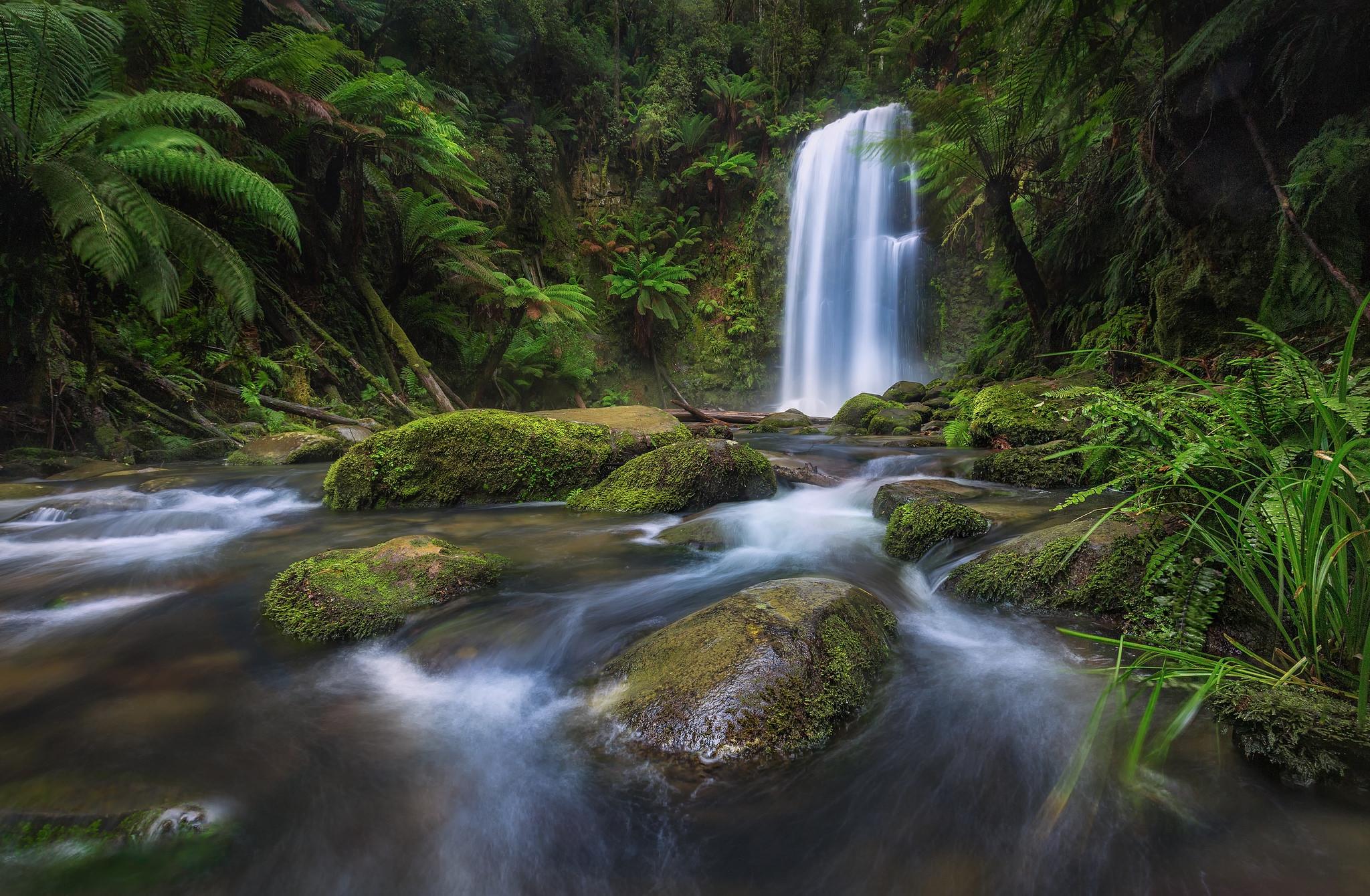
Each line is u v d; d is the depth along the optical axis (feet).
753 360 77.30
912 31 19.53
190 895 3.99
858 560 10.83
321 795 4.93
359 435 28.99
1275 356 7.12
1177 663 6.15
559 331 55.01
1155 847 4.05
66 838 4.34
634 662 6.51
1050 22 16.98
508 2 59.98
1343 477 5.37
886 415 35.32
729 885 4.06
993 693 6.16
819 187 76.13
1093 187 28.40
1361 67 14.55
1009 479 15.98
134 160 22.68
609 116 74.64
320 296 38.91
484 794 4.99
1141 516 7.80
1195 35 15.42
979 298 69.72
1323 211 14.55
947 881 3.96
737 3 87.10
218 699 6.40
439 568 9.11
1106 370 22.61
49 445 21.22
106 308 26.73
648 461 15.88
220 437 25.41
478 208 54.13
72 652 7.43
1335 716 4.51
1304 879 3.69
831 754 5.34
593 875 4.20
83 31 22.41
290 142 36.04
